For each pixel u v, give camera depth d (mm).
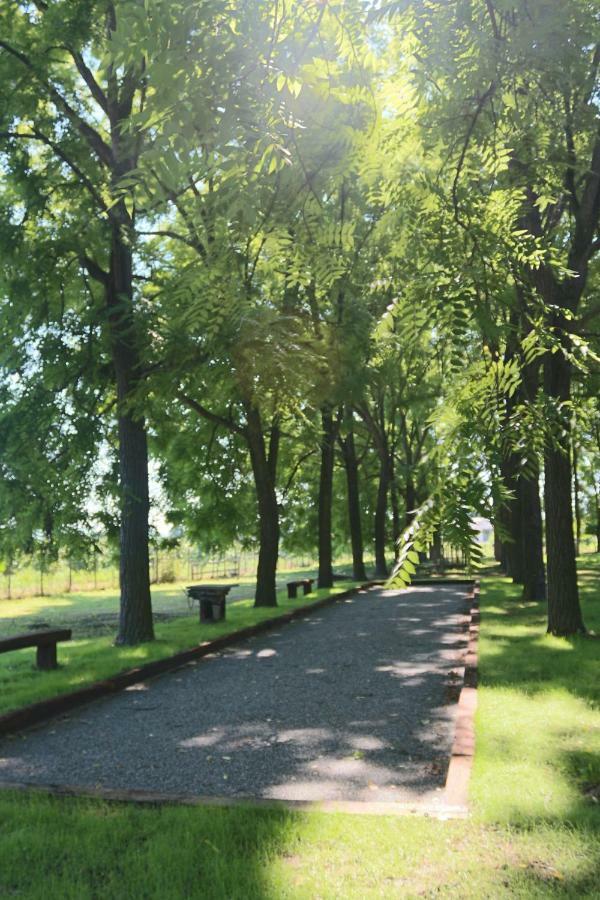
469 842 4133
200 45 2523
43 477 14469
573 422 2965
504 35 3508
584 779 5102
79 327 14844
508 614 15508
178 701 9023
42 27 12180
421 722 7566
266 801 5031
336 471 42219
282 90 2795
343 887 3641
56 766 6387
